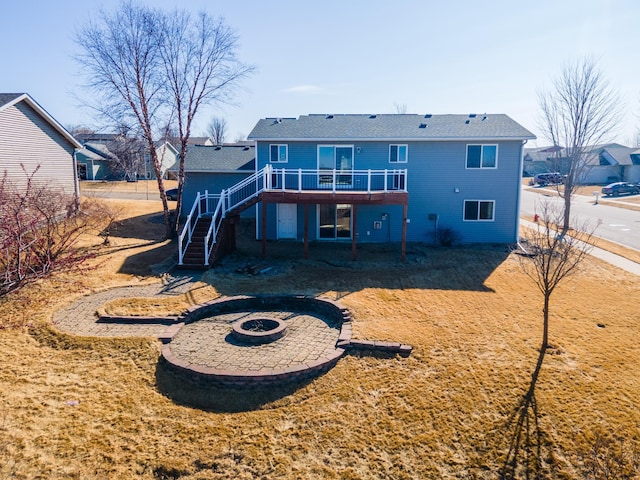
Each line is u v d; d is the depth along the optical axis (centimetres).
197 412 789
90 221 1980
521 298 1349
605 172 5238
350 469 660
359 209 2100
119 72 1927
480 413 779
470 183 2069
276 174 1850
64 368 890
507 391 838
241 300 1281
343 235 2134
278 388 856
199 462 668
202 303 1242
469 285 1471
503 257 1839
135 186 4116
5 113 1800
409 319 1165
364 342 998
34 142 1983
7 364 881
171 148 5578
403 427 747
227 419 773
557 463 673
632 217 2861
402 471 659
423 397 822
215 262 1664
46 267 754
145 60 1928
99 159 4956
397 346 982
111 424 741
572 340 1055
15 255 784
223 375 860
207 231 1769
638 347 1023
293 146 2055
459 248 1998
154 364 928
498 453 692
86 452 675
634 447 701
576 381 873
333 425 753
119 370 898
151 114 1988
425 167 2059
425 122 2212
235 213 1797
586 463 672
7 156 1820
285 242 2080
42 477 623
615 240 2177
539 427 744
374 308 1233
